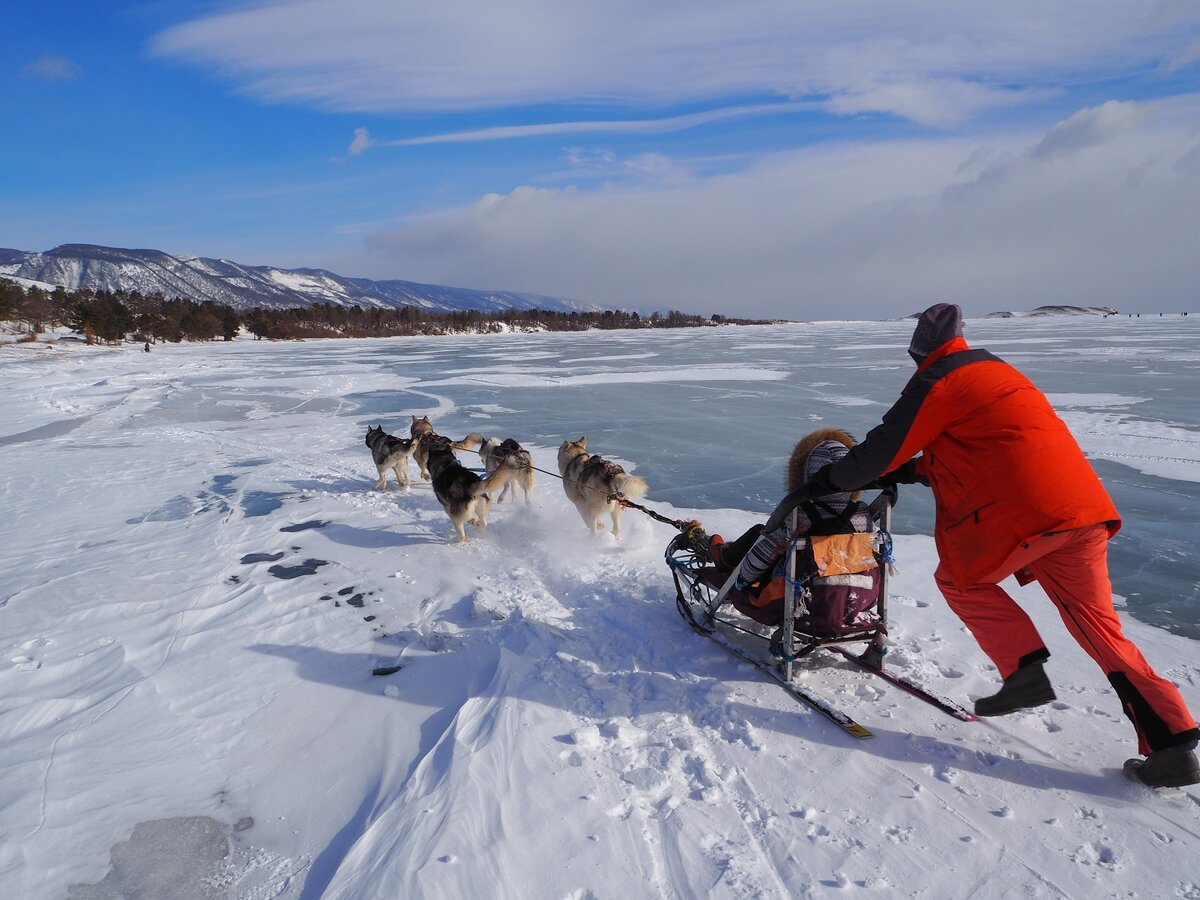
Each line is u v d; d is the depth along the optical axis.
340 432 12.02
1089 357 20.97
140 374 23.83
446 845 2.34
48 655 3.96
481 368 24.48
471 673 3.65
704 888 2.16
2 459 9.99
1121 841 2.31
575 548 5.75
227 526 6.55
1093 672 3.45
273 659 3.91
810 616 3.38
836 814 2.49
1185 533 5.73
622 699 3.31
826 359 24.75
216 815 2.67
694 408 13.52
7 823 2.59
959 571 2.79
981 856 2.26
